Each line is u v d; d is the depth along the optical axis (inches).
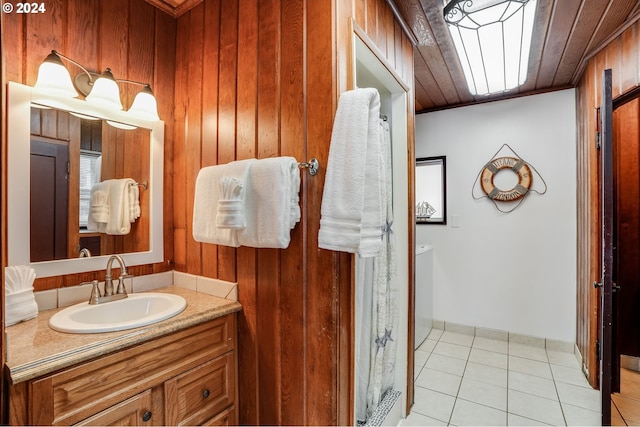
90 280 58.0
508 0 61.6
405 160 74.8
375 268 65.4
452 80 100.3
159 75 69.1
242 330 56.6
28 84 50.6
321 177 47.0
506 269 114.3
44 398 34.3
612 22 69.8
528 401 77.7
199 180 56.7
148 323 45.4
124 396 40.8
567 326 105.0
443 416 72.4
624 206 93.3
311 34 48.2
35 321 46.5
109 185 60.9
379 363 65.6
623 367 93.5
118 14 62.3
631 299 92.7
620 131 93.2
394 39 67.3
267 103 53.1
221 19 61.3
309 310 48.3
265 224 47.0
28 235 50.1
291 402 50.1
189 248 67.7
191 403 48.7
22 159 49.5
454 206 123.1
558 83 103.7
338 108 43.8
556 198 106.6
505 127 114.4
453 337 117.8
